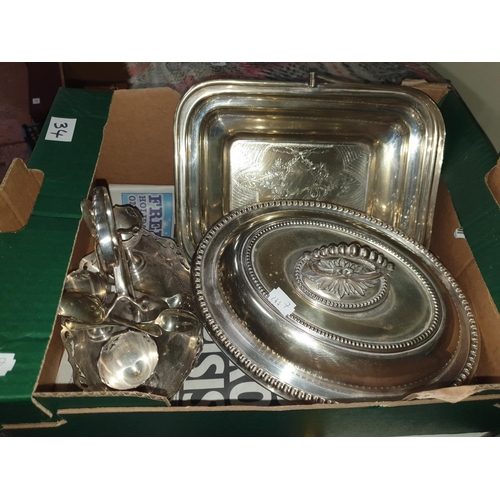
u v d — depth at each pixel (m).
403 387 0.66
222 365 0.88
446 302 0.77
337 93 0.90
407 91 0.91
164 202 1.02
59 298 0.60
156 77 1.09
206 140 0.91
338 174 0.99
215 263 0.76
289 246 0.77
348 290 0.71
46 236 0.67
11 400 0.50
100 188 0.67
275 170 0.97
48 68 1.38
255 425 0.59
